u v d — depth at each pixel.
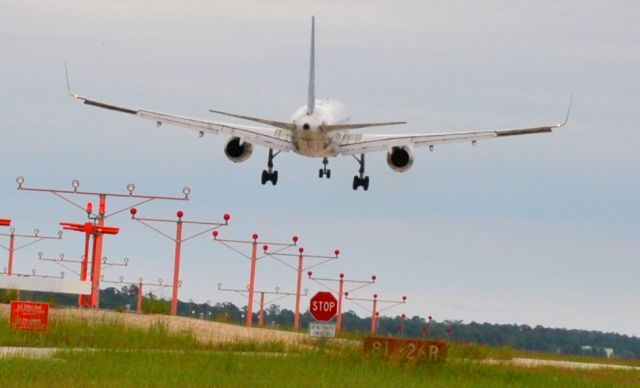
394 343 158.88
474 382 144.25
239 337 191.12
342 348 163.88
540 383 150.50
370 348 159.50
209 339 183.88
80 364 132.00
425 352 158.00
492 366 164.62
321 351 159.38
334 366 145.50
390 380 135.62
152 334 176.75
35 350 151.38
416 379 139.88
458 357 173.12
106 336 171.38
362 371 141.88
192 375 127.44
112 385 117.94
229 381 125.75
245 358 149.50
